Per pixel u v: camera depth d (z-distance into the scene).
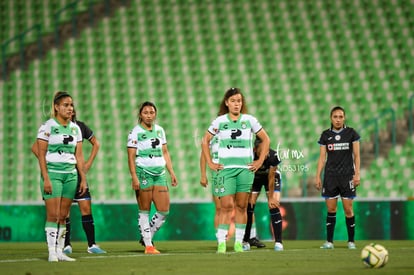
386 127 71.12
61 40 86.00
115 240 55.22
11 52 85.81
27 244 49.59
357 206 52.50
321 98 75.31
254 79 78.31
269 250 36.91
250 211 38.59
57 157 28.44
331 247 39.31
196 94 78.25
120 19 86.62
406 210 51.81
